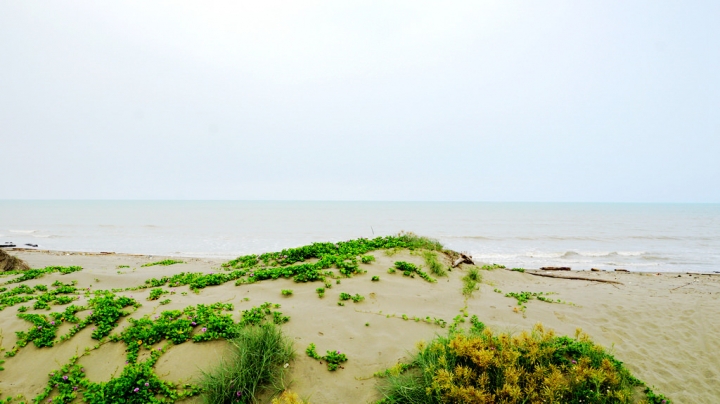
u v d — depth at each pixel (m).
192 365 4.95
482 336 5.42
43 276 9.42
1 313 6.32
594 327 7.43
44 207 93.81
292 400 4.09
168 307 6.66
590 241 30.06
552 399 4.11
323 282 8.18
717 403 4.88
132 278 9.53
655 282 13.45
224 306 6.61
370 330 6.21
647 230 40.47
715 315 8.46
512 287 10.45
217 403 4.34
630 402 4.48
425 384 4.49
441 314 7.21
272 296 7.41
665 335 7.21
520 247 26.30
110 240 27.91
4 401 4.41
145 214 64.75
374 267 9.36
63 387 4.57
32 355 5.15
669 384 5.32
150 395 4.46
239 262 10.84
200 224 43.44
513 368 4.49
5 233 31.92
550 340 5.30
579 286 11.34
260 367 4.75
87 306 6.41
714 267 19.31
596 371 4.55
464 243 28.31
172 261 12.67
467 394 4.11
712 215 78.88
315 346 5.51
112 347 5.26
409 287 8.41
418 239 12.58
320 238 30.19
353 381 4.90
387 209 98.62
